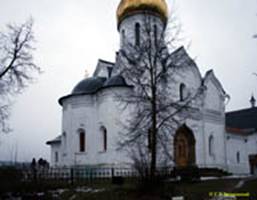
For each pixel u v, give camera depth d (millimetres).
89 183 25688
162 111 24609
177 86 35938
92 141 34219
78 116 35469
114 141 31594
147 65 25016
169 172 25875
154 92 22328
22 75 24281
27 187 22453
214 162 38594
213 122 39906
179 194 19953
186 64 32812
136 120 26812
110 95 32719
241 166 43906
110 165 30984
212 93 40781
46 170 26672
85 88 36281
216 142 39719
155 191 19562
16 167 24125
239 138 44969
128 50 33375
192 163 34375
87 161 33781
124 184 24031
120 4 40125
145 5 37719
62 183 25281
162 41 23844
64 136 36750
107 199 19234
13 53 24172
